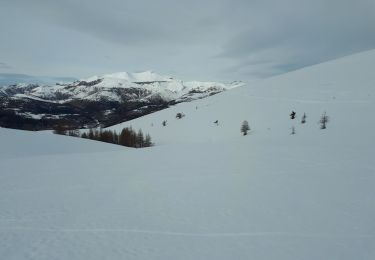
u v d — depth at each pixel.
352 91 116.62
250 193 21.30
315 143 53.81
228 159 36.03
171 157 39.88
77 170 31.78
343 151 39.62
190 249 12.93
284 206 18.39
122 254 12.46
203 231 14.81
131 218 16.67
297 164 31.34
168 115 168.50
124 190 22.88
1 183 25.62
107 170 31.48
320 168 29.03
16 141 63.34
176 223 15.89
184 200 20.00
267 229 14.95
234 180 25.23
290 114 111.50
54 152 59.34
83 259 12.05
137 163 35.81
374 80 120.62
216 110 148.88
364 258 12.04
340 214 16.86
